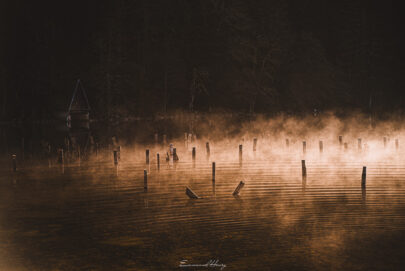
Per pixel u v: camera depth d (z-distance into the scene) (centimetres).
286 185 3109
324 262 1859
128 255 1927
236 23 10356
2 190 3002
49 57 9600
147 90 10275
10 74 9188
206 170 3703
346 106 11525
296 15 12238
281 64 10888
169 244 2033
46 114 9231
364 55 11756
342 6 12025
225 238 2094
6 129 7531
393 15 12475
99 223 2305
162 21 10662
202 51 10306
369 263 1858
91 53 9962
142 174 3531
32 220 2359
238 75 10081
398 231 2181
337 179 3316
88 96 9638
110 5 10175
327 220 2341
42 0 10238
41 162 4159
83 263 1862
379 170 3688
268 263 1855
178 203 2655
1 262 1873
